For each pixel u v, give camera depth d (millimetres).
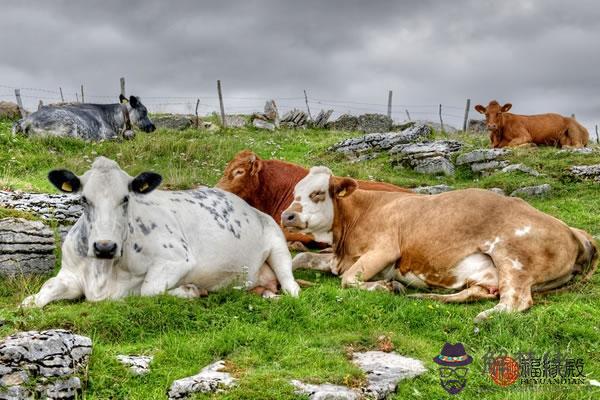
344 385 4336
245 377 4344
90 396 4246
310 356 4621
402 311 5246
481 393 4465
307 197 6168
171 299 5105
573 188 9094
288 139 14281
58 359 4234
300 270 6430
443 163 10445
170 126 16188
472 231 5711
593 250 5973
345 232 6246
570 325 5133
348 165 11008
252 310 5188
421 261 5828
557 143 13227
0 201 6602
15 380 4113
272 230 6027
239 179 7238
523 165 9836
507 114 13047
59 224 6598
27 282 5680
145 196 5441
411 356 4762
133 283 5285
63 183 5199
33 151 10836
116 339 4797
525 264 5555
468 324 5180
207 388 4258
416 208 5973
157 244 5297
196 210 5637
